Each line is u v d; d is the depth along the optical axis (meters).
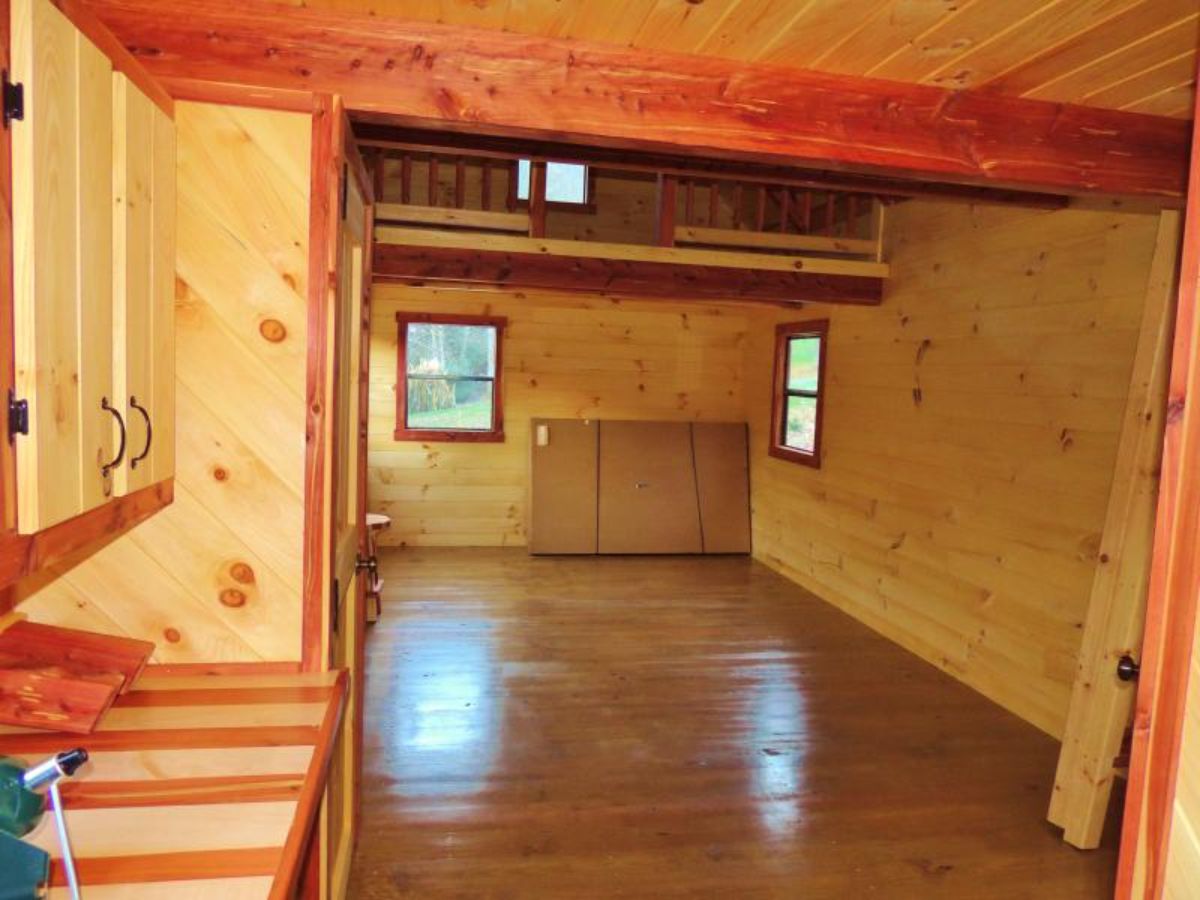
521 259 4.90
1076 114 2.35
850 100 2.21
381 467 7.05
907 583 4.89
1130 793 1.00
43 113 0.97
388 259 4.73
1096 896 2.56
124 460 1.28
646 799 3.04
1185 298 0.95
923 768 3.36
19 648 1.56
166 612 1.78
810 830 2.87
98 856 1.06
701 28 1.94
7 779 1.01
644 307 7.30
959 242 4.48
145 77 1.37
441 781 3.13
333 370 1.81
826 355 5.94
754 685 4.22
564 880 2.54
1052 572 3.77
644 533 7.12
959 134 2.29
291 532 1.81
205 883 1.02
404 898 2.42
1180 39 1.93
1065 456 3.72
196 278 1.75
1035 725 3.81
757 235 5.20
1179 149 2.41
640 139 2.10
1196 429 0.92
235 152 1.74
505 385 7.16
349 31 1.92
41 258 0.97
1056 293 3.79
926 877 2.62
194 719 1.50
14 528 0.95
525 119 2.03
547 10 1.87
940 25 1.89
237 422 1.78
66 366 1.06
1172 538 0.95
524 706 3.86
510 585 6.01
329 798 2.02
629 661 4.51
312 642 1.82
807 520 6.19
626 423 7.28
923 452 4.77
